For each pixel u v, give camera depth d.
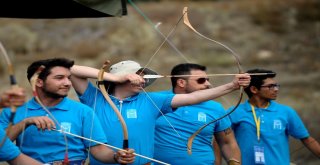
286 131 10.30
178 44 40.72
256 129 10.12
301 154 15.66
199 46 40.72
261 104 10.30
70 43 41.56
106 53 39.62
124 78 8.48
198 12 46.31
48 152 7.76
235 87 8.06
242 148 10.20
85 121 7.99
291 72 36.06
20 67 36.06
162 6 47.28
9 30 41.34
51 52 39.94
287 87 31.64
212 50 40.19
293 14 47.25
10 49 40.09
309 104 27.11
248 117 10.20
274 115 10.20
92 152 7.97
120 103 8.60
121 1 8.57
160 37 41.78
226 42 42.16
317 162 15.30
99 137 7.97
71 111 7.99
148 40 41.00
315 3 48.31
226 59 37.94
